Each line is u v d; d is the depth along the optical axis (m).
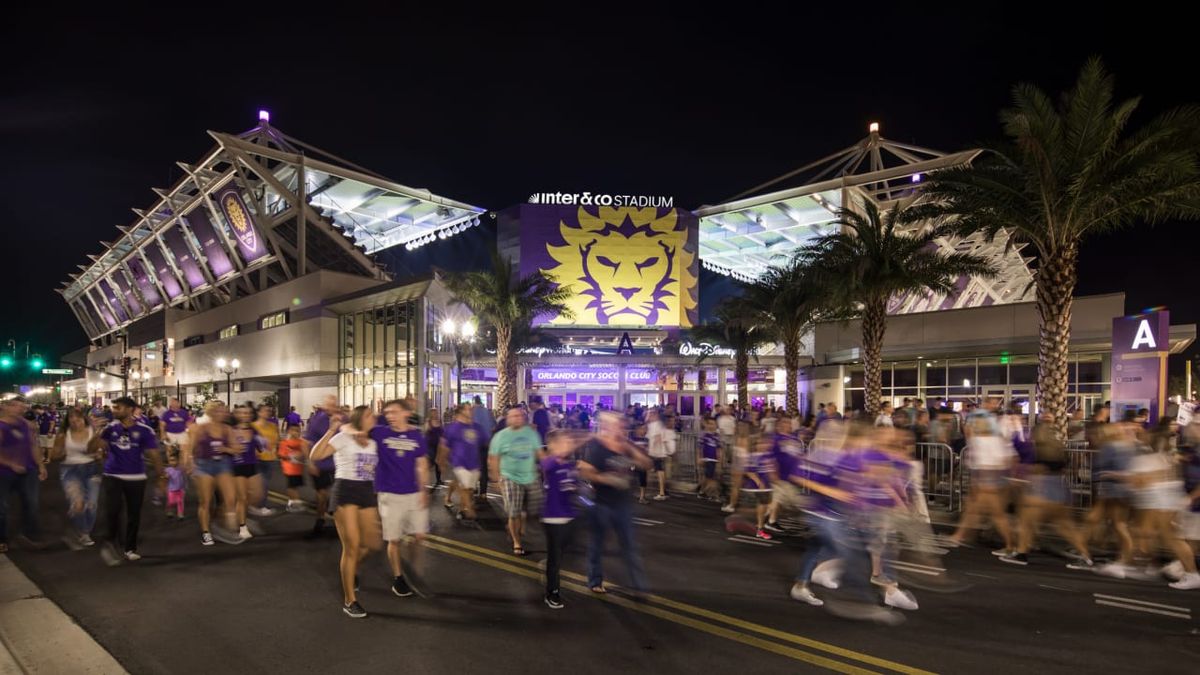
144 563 8.20
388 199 57.19
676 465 16.48
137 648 5.43
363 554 6.45
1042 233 15.12
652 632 5.79
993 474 8.84
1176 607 6.62
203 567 8.00
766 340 33.50
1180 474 8.23
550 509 6.54
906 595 6.77
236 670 4.99
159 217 64.31
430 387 37.97
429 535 9.84
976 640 5.65
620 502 6.81
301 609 6.40
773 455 9.93
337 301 40.44
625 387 43.19
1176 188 13.25
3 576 7.54
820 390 37.16
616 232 54.09
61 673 4.88
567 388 42.81
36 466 9.43
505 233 54.94
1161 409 14.22
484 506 12.42
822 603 6.63
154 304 79.88
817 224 60.50
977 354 29.80
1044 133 13.86
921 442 13.05
